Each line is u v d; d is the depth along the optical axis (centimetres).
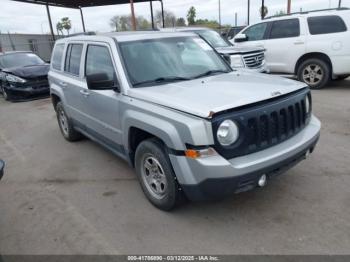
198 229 322
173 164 304
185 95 319
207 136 275
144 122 329
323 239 294
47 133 699
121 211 364
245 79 381
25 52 1269
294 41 905
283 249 286
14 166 522
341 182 392
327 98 793
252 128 291
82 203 389
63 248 309
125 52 393
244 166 278
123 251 298
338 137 536
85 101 470
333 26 848
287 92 323
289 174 418
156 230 325
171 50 423
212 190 285
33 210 381
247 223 326
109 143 445
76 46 511
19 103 1075
